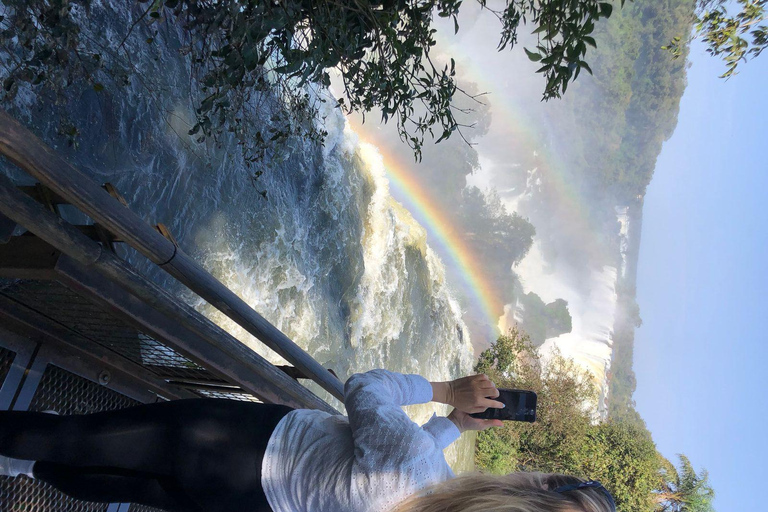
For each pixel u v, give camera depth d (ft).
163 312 4.96
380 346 39.17
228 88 7.87
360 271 35.09
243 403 4.31
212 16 7.18
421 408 47.32
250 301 24.14
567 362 74.08
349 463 3.69
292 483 3.82
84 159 14.94
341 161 32.83
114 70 13.66
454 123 9.46
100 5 13.91
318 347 30.01
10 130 3.26
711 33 13.37
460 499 3.32
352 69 8.45
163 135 17.44
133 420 4.39
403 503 3.44
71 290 5.06
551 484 3.75
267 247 25.07
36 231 3.92
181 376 7.36
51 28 6.94
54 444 4.45
